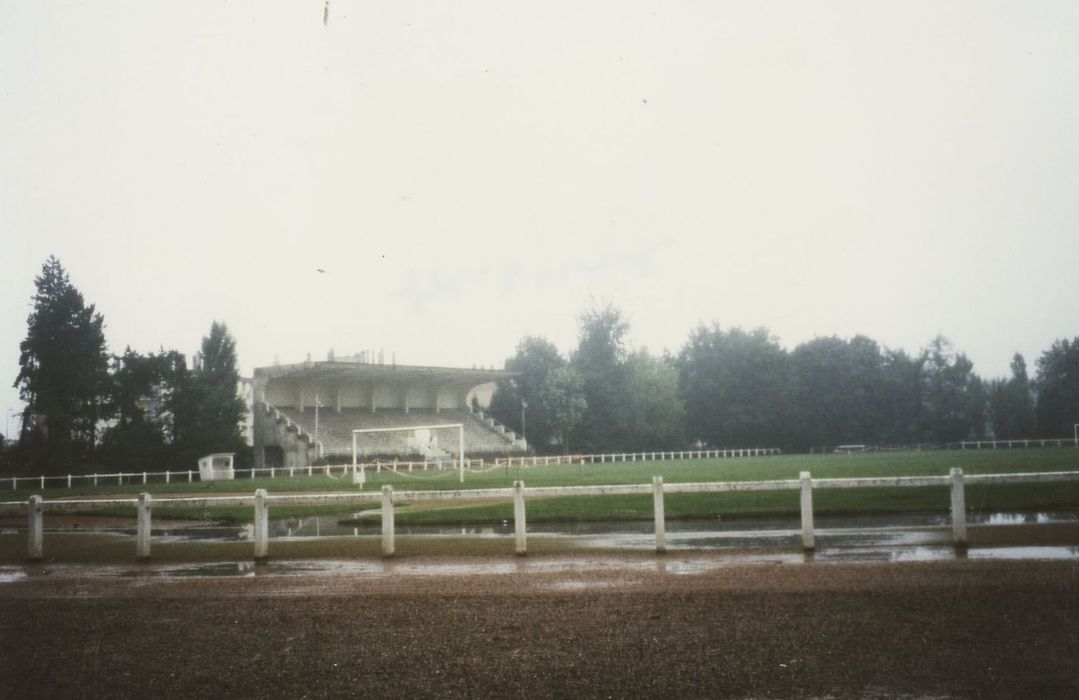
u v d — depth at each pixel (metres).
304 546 16.12
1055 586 9.80
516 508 14.03
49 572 13.51
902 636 7.67
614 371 96.81
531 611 9.15
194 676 7.03
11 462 65.12
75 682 6.94
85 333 70.69
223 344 84.88
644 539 15.60
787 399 107.81
